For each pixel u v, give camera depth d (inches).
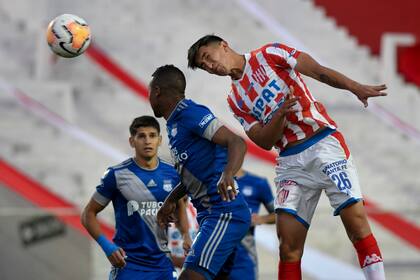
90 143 1817.2
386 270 1774.1
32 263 1665.8
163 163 1013.8
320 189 824.9
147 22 1844.2
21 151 1806.1
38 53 1822.1
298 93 810.8
